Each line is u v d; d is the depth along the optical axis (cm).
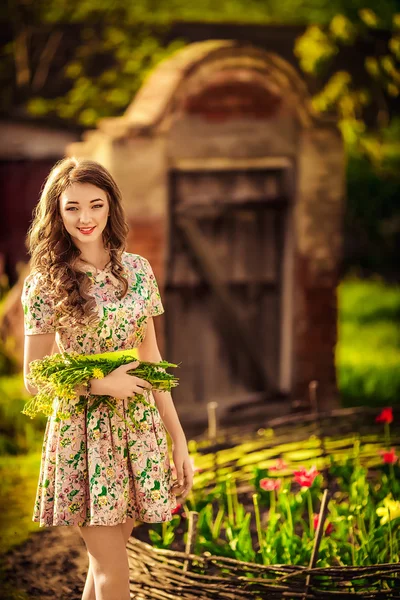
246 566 441
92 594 407
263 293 941
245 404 921
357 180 1864
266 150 906
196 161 877
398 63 1312
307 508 594
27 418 850
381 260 1942
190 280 907
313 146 921
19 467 744
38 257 387
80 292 378
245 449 700
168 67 884
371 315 1538
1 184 1177
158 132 850
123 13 1370
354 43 1354
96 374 369
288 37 1406
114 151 836
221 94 879
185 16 1376
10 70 1395
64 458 380
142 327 399
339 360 1171
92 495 374
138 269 402
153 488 387
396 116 1459
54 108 1370
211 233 915
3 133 1177
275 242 937
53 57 1398
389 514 478
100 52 1393
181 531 573
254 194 920
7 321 1013
